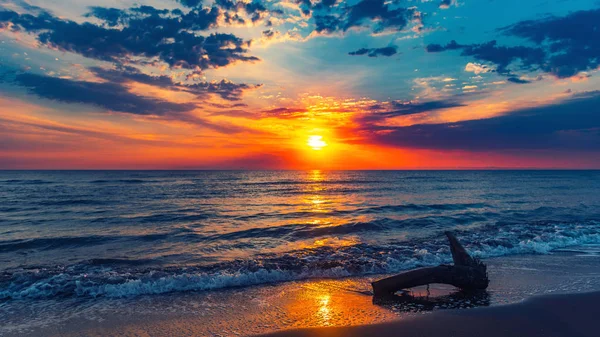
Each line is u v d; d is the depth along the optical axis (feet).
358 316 21.35
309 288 27.61
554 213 71.87
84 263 34.96
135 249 42.29
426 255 37.19
